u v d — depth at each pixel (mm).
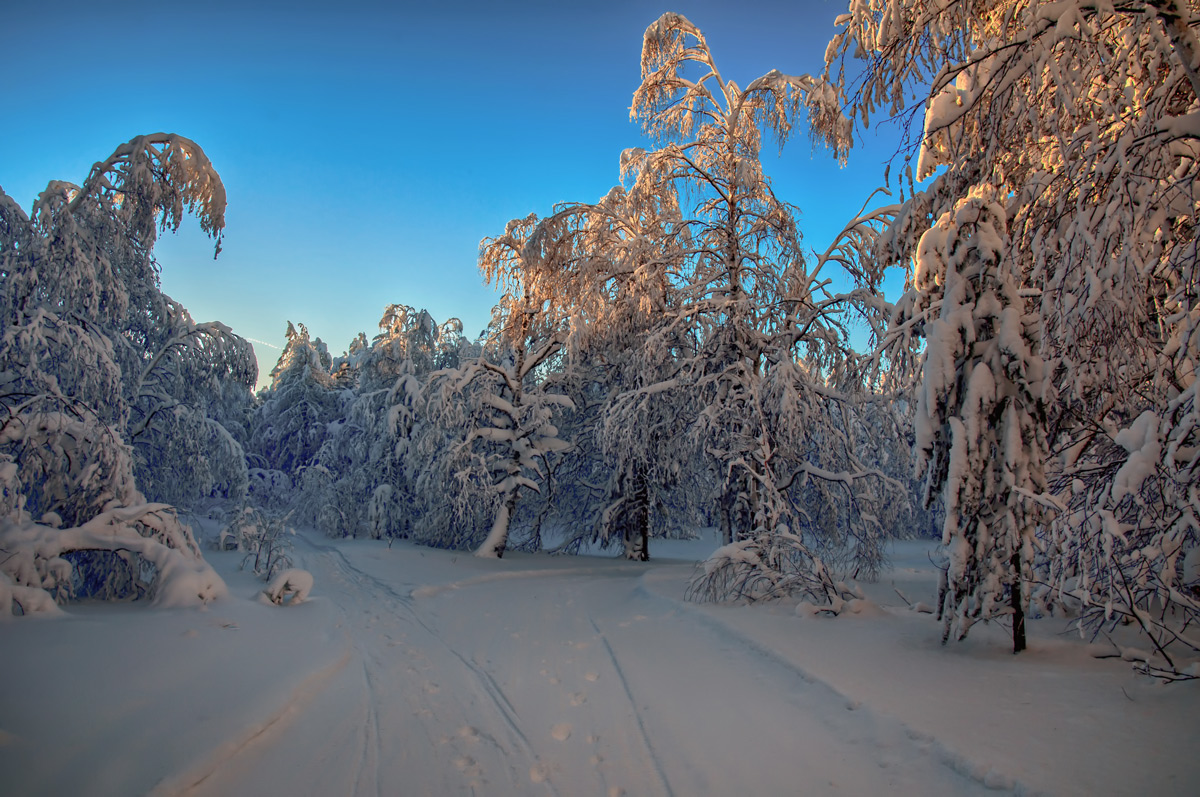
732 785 3963
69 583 7676
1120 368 6031
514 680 6480
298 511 27500
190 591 7859
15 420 8812
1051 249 5895
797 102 13219
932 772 3729
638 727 5066
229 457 20047
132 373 15906
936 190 6973
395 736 4879
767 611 8609
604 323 16625
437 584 13188
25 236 12609
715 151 14648
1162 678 4613
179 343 17219
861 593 9172
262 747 4531
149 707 4691
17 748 3828
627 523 20156
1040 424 5918
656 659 7094
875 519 12805
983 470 5973
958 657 5898
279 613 8492
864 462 15180
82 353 11531
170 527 8914
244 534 13352
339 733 4895
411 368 25484
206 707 4848
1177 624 6453
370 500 23672
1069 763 3471
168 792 3664
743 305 13078
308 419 34594
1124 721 3975
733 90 14383
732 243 13859
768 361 13633
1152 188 5473
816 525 13961
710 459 13742
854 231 12758
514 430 20000
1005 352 5910
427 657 7391
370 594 11930
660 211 16750
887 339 7875
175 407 16922
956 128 6547
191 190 13047
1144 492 5500
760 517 10938
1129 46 5555
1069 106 5180
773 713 5078
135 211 12977
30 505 9414
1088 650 5730
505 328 20719
